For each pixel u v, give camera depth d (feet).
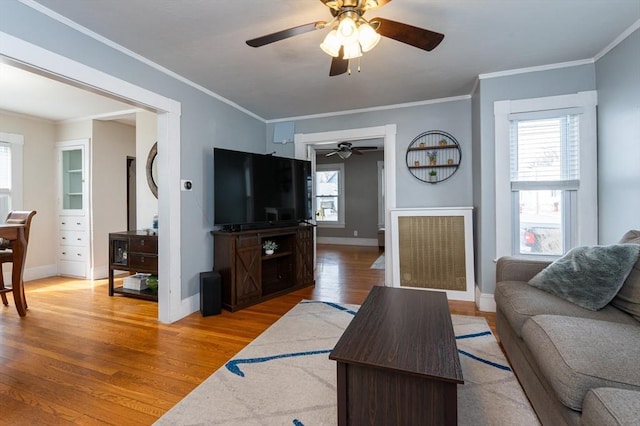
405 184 13.26
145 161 14.02
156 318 10.12
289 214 13.39
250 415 5.42
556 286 6.30
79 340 8.48
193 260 10.69
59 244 16.30
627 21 7.40
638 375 3.62
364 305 6.49
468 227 11.77
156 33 7.66
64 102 13.26
